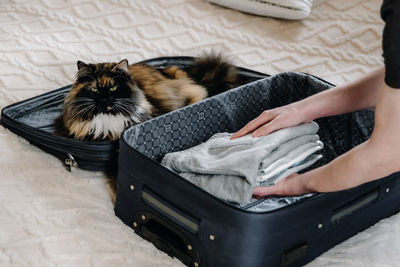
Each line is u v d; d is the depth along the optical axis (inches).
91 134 58.9
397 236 52.8
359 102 53.3
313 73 82.4
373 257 49.7
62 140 58.2
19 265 46.8
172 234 49.9
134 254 49.3
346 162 42.8
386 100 37.6
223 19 93.3
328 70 83.2
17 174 59.0
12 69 79.0
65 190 57.4
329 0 96.9
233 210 41.5
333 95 53.5
